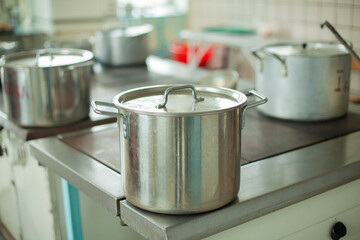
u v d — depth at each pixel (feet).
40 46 15.28
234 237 4.29
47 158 5.31
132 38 9.87
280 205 4.25
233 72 7.70
